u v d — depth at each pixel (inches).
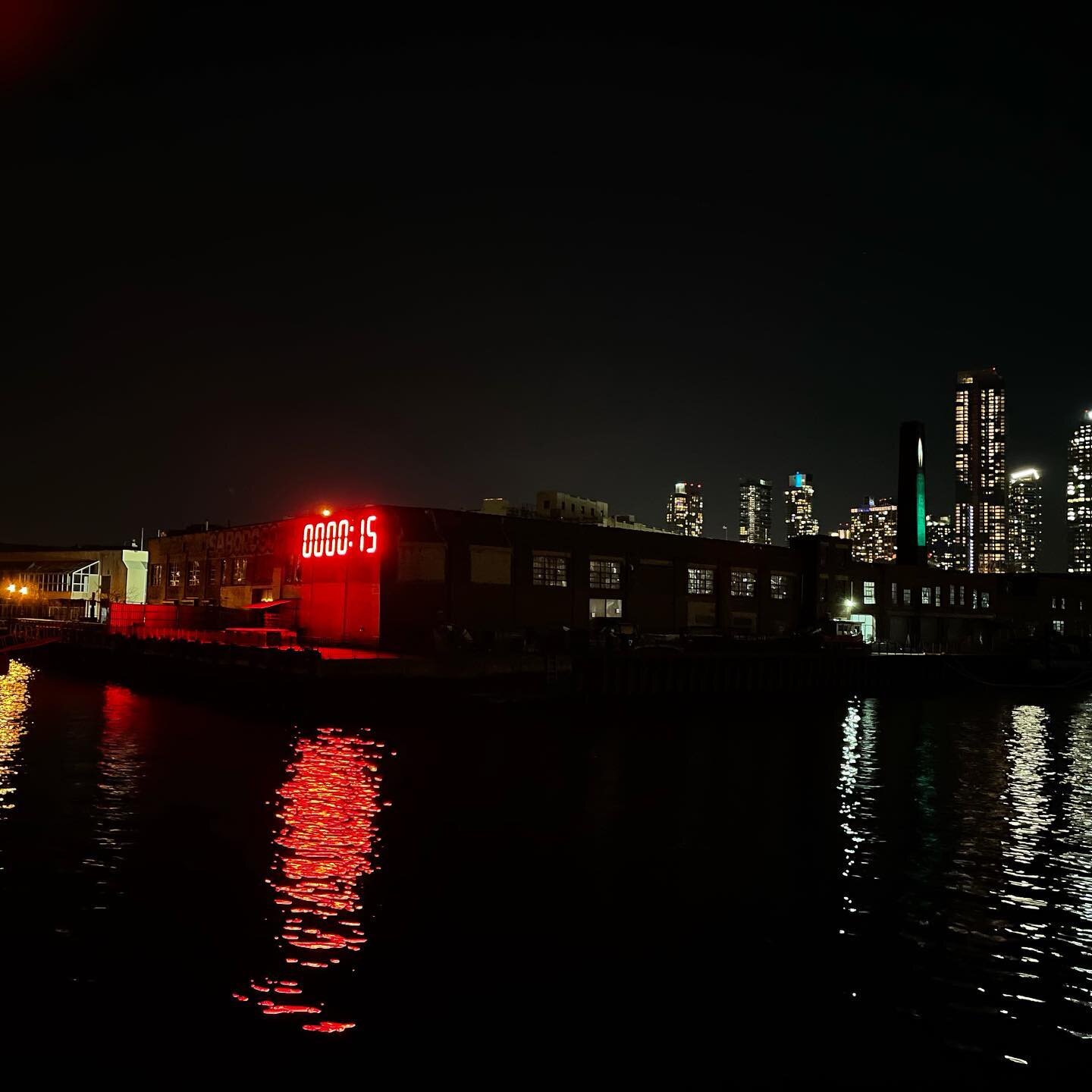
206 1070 445.7
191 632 2247.8
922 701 2556.6
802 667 2393.0
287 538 2440.9
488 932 630.5
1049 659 3021.7
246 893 690.2
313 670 1541.6
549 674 1791.3
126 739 1387.8
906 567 3656.5
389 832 880.3
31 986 524.7
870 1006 541.0
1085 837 974.4
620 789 1127.6
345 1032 486.0
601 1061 468.4
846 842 920.3
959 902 737.6
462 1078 447.5
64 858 763.4
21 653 3110.2
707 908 699.4
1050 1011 541.6
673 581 2691.9
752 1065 469.7
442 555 2116.1
